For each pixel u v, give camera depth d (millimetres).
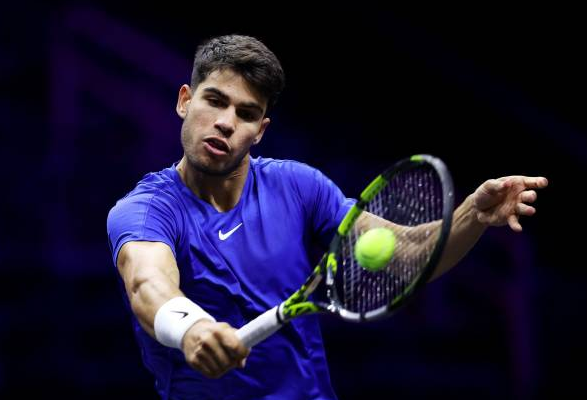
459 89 26188
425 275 6344
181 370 7797
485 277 24484
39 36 25234
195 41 26516
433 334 23891
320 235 8445
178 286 7180
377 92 26688
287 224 8062
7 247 22984
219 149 7582
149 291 6871
